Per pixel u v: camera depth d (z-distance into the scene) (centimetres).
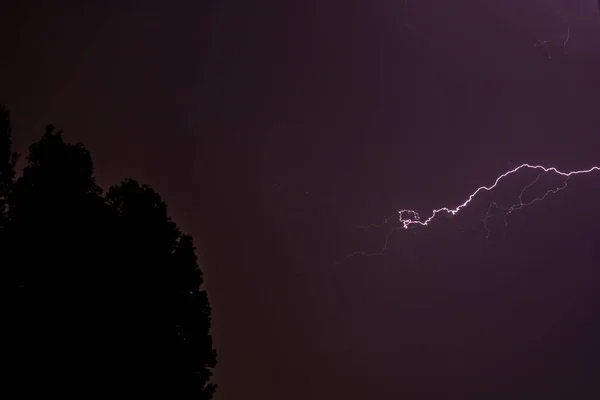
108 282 348
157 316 365
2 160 342
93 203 362
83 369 326
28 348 314
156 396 348
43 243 337
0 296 319
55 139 363
